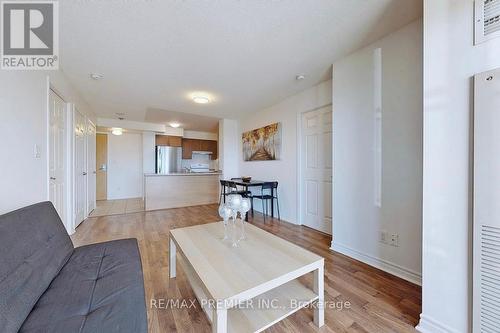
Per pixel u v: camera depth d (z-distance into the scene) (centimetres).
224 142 522
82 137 367
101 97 358
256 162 464
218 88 320
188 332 126
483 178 104
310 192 336
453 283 116
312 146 330
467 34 110
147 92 334
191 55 223
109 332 79
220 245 151
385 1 152
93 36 188
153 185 478
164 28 178
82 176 369
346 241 235
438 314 121
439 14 121
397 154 190
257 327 108
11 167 152
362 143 217
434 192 122
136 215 419
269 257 133
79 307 94
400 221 188
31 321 84
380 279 184
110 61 234
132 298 100
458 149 114
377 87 204
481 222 104
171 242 183
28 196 175
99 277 120
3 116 143
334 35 193
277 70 262
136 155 662
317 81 299
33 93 185
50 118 232
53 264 119
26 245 105
